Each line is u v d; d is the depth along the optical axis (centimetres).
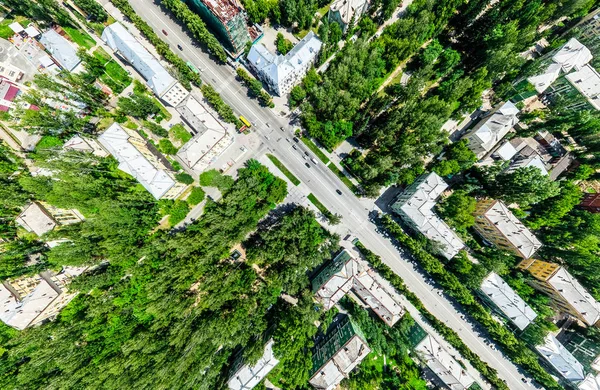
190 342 7150
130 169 7862
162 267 7781
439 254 8725
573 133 8875
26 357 7556
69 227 7581
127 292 7906
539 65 8738
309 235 8388
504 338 8425
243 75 9069
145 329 7775
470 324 9144
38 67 8638
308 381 7944
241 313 7631
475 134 8719
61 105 8431
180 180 8612
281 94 9369
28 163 8269
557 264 8444
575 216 8438
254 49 8700
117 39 8419
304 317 7581
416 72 8681
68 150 7838
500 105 9125
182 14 8706
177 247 7506
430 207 8338
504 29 8494
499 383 8375
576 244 8169
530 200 7962
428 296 9181
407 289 8831
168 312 7338
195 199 9019
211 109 9319
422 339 8306
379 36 9325
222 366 8275
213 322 7381
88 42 9031
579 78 8606
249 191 8412
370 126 9269
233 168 9331
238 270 8200
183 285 7694
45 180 7488
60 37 8438
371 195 8788
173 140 9100
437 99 8125
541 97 9450
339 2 8850
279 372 8412
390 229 8869
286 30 9656
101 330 7712
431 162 9225
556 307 8625
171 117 9212
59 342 7231
